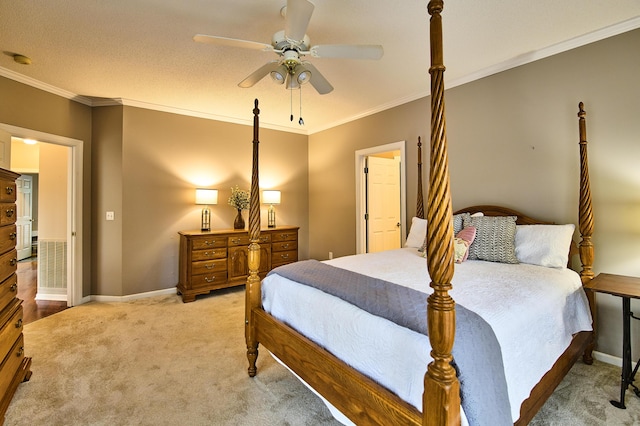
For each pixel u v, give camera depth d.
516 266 2.21
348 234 4.51
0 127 2.79
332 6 1.91
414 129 3.53
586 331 2.04
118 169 3.67
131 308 3.42
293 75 2.07
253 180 2.17
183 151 4.09
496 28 2.17
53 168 3.74
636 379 2.04
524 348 1.32
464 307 1.34
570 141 2.41
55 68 2.77
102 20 2.05
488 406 1.01
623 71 2.16
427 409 0.97
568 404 1.78
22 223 6.45
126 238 3.71
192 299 3.66
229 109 4.02
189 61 2.64
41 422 1.63
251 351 2.10
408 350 1.17
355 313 1.42
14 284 1.91
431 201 0.96
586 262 2.15
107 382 2.00
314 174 5.13
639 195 2.12
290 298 1.87
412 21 2.08
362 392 1.27
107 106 3.68
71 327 2.88
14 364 1.85
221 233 3.88
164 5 1.89
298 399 1.85
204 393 1.90
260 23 2.09
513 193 2.73
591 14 2.01
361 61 2.65
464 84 3.05
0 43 2.34
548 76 2.51
